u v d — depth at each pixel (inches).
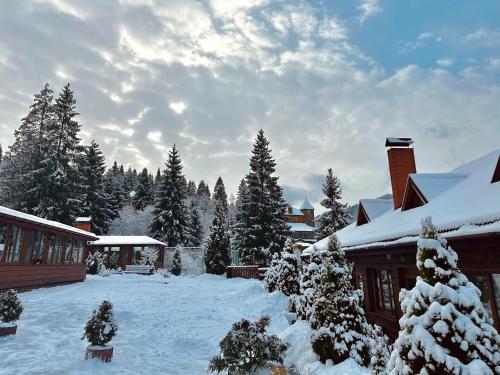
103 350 312.0
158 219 1861.5
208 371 302.8
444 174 457.7
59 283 848.3
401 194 563.2
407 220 367.2
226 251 1453.0
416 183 441.7
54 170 1520.7
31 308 527.8
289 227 1662.2
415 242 279.3
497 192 263.7
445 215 282.5
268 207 1610.5
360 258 513.0
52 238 816.9
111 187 2439.7
